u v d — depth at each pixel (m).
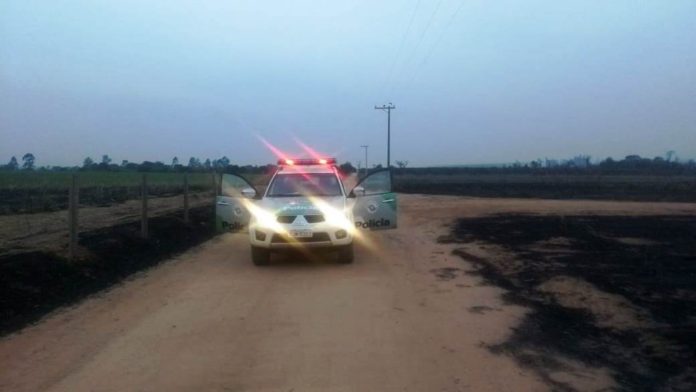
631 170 93.44
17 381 6.75
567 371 7.11
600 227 21.25
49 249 13.88
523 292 11.10
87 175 55.78
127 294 11.14
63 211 26.59
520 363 7.34
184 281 12.36
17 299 10.26
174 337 8.37
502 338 8.32
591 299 10.45
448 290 11.27
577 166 105.31
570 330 8.76
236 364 7.28
